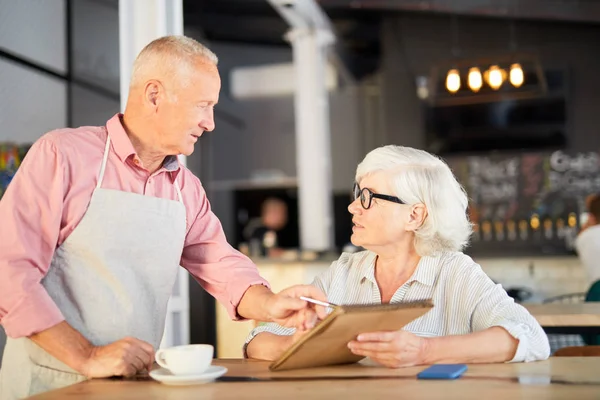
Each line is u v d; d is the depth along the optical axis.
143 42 3.79
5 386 2.13
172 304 3.90
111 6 3.80
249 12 8.65
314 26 8.59
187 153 2.16
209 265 2.32
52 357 2.04
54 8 3.89
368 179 2.29
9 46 3.86
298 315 1.98
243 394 1.61
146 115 2.11
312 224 8.82
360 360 2.06
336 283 2.41
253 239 10.59
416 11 9.23
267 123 10.94
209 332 6.14
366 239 2.29
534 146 8.73
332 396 1.56
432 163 2.28
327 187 8.92
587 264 5.70
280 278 6.32
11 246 1.97
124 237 2.12
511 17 8.86
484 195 8.77
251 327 5.79
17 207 2.00
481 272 2.26
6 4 3.83
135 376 1.87
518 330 1.99
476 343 1.96
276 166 10.89
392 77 9.46
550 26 8.83
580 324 3.31
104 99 3.78
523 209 8.65
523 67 7.16
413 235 2.31
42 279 2.07
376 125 9.88
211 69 2.11
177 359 1.75
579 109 8.66
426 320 2.25
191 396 1.60
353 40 9.50
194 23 8.83
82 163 2.10
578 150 8.62
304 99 8.80
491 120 8.88
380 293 2.34
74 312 2.09
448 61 7.24
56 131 2.14
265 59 10.89
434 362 1.94
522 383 1.67
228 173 10.97
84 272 2.09
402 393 1.58
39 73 3.89
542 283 7.17
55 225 2.04
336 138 10.16
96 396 1.61
